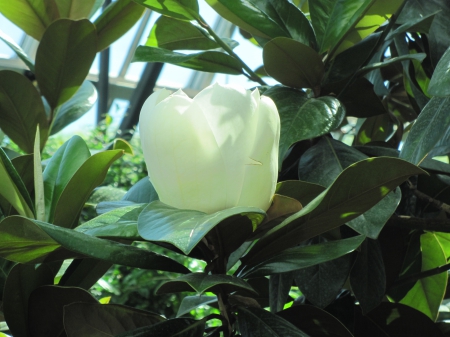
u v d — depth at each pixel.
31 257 0.74
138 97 8.28
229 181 0.69
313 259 0.74
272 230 0.70
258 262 0.77
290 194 0.81
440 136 0.76
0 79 1.09
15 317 0.86
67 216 0.87
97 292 3.17
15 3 1.19
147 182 0.90
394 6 0.97
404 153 0.81
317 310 0.83
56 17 1.23
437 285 1.14
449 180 0.99
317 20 0.99
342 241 0.74
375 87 1.32
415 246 1.12
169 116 0.68
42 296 0.84
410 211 1.04
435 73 0.74
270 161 0.70
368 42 1.01
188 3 0.97
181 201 0.69
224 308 0.77
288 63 0.93
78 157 0.95
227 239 0.74
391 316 0.99
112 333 0.80
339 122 0.87
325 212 0.72
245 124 0.69
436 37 1.01
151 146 0.69
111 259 0.70
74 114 1.27
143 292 4.71
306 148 1.05
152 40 1.16
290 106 0.90
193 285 0.65
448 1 1.08
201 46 1.17
